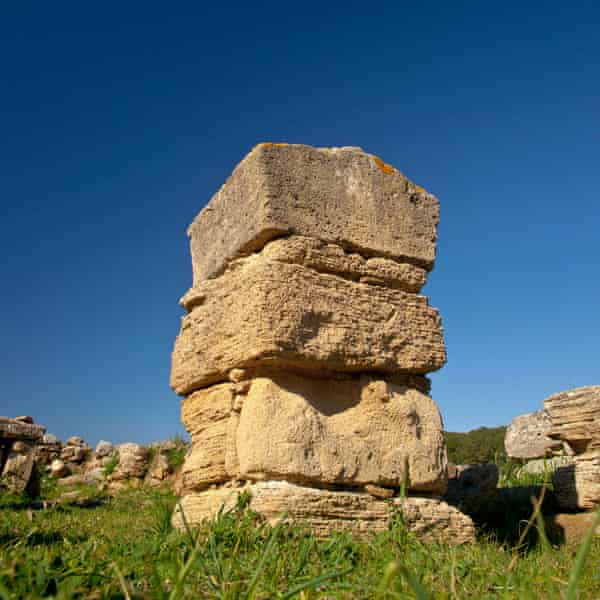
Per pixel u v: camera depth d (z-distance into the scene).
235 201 6.53
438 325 6.64
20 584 2.80
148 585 3.24
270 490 5.29
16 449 14.77
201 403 6.53
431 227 6.91
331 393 6.04
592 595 3.50
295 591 2.44
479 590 3.38
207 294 6.54
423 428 6.30
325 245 6.16
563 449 11.62
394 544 4.87
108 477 17.41
